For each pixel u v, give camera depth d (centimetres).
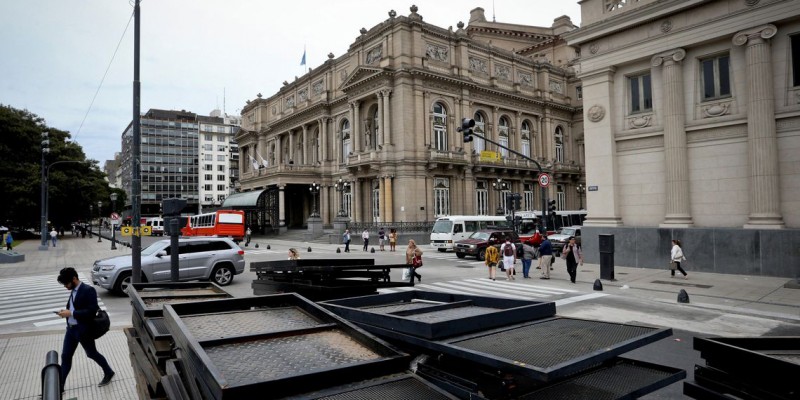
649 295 1410
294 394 213
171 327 300
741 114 1786
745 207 1780
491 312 344
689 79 1925
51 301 1411
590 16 2200
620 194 2138
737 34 1766
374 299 438
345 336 293
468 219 3259
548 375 219
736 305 1245
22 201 4784
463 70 4438
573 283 1678
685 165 1912
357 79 4400
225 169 12194
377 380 237
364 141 4556
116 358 795
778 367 270
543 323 336
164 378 297
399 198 4091
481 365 281
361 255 2978
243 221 4478
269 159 6294
